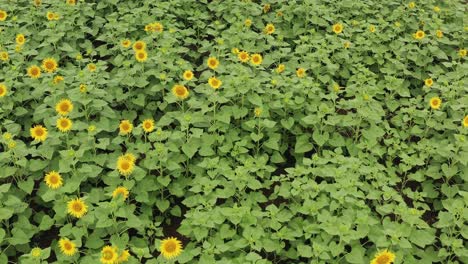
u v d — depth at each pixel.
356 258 3.23
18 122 4.68
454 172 4.11
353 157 4.06
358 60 5.71
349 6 6.55
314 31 5.97
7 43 5.34
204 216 3.41
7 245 3.54
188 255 3.20
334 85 5.02
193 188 3.75
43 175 4.08
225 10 6.52
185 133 4.16
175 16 6.04
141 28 6.11
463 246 3.66
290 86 4.87
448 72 5.64
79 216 3.25
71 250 3.04
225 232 3.46
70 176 3.88
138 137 4.32
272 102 4.63
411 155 4.59
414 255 3.58
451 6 6.99
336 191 3.63
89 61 5.48
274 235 3.46
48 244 3.77
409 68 5.96
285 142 4.72
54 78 4.67
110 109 4.52
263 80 4.63
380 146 4.60
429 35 6.06
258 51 5.67
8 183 3.84
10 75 4.65
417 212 3.49
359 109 4.45
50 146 3.93
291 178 4.37
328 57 5.82
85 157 3.95
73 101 4.45
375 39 5.94
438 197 4.30
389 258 3.04
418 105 4.95
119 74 4.84
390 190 3.75
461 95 5.09
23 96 4.59
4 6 6.13
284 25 6.41
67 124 3.84
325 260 3.34
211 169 3.97
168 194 4.17
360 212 3.43
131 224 3.37
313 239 3.41
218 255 3.43
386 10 6.72
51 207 3.96
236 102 4.72
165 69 5.07
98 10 6.64
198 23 6.20
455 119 4.66
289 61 5.45
